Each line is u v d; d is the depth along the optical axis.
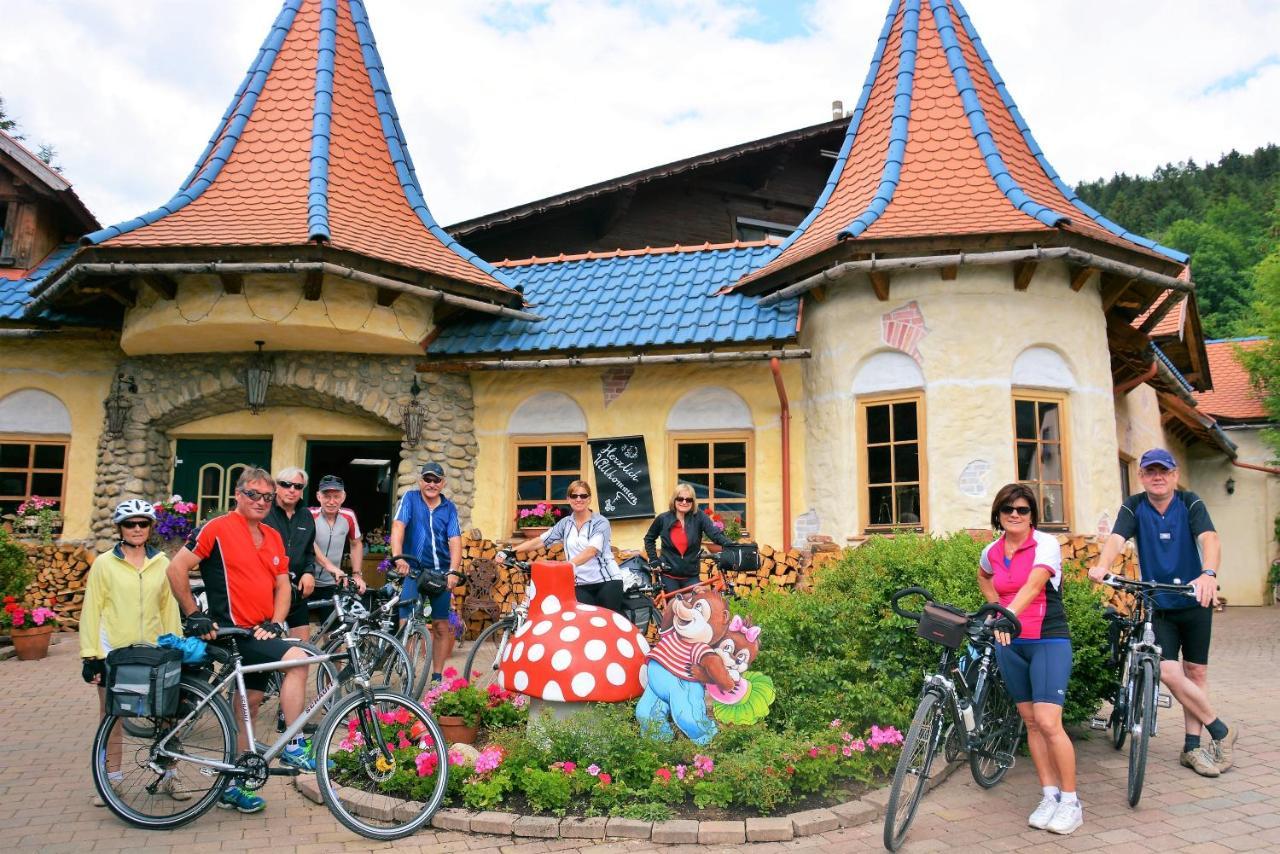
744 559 8.09
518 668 5.62
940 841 4.59
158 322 10.54
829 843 4.59
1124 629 5.88
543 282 12.84
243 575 5.50
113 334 11.94
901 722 5.71
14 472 12.26
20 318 11.56
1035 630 4.92
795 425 10.92
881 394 10.04
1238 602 20.00
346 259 9.95
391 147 12.57
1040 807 4.82
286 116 12.12
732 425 11.23
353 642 5.82
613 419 11.47
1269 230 18.62
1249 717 7.13
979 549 6.58
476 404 11.87
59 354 12.35
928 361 9.73
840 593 6.80
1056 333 9.88
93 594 5.23
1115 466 10.16
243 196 11.12
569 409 11.69
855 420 10.17
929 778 5.37
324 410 12.04
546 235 16.00
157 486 11.98
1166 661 5.70
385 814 4.84
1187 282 10.10
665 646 5.65
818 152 17.69
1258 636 13.05
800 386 10.96
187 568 5.36
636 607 7.98
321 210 10.34
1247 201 63.09
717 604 5.69
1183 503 5.76
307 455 12.24
